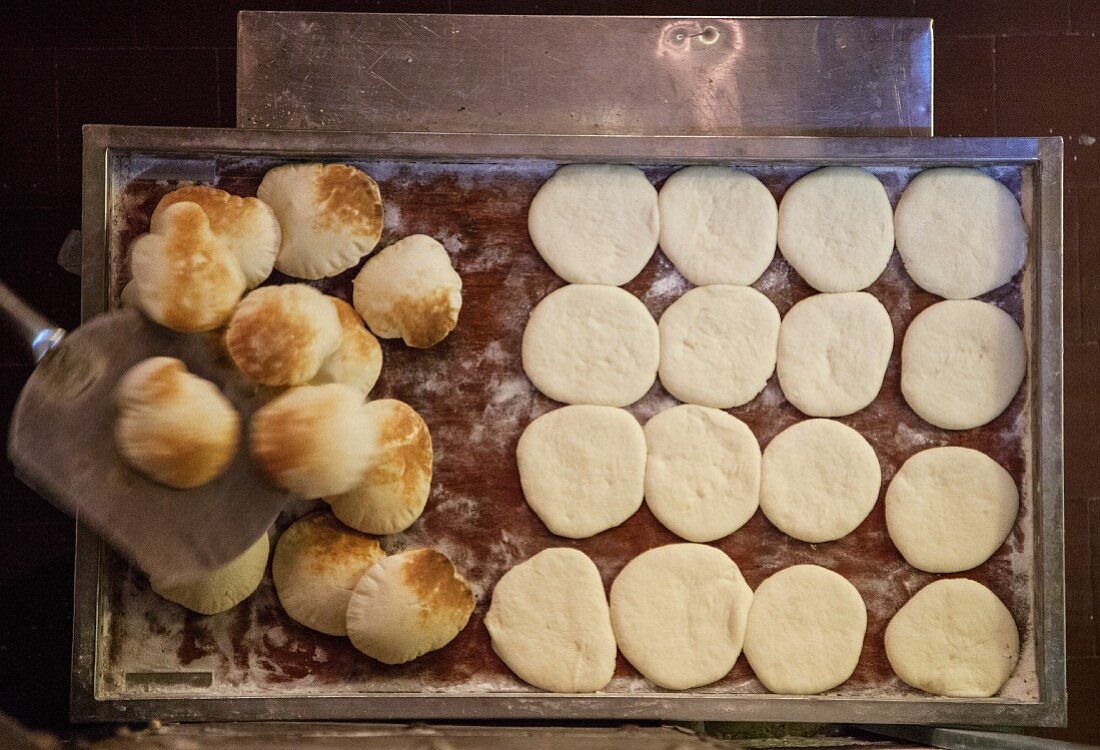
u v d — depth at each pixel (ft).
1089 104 5.37
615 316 4.55
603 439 4.53
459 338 4.53
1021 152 4.49
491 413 4.54
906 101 4.72
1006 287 4.58
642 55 4.70
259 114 4.65
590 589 4.51
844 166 4.57
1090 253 5.37
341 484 4.10
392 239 4.52
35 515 5.23
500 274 4.54
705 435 4.56
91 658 4.37
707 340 4.56
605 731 4.39
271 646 4.47
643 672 4.50
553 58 4.69
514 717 4.41
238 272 4.31
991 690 4.51
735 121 4.71
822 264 4.57
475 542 4.52
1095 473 5.36
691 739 4.27
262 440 4.03
